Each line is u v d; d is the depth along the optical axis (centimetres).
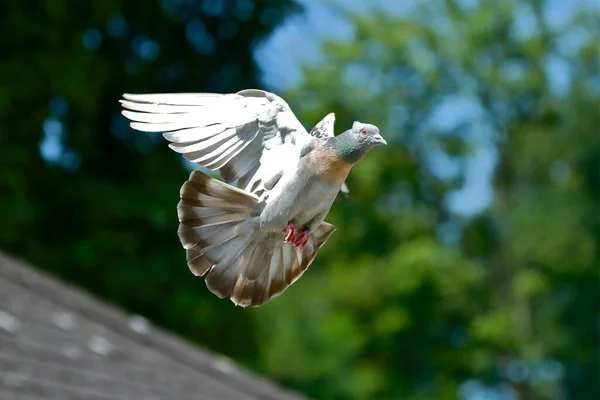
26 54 1692
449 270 2580
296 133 558
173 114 545
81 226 1767
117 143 1892
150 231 1812
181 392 927
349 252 2697
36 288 1004
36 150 1742
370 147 545
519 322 2830
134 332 1022
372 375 2564
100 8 1742
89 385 841
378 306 2606
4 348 840
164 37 1938
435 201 2883
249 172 558
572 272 2872
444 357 2616
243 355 1867
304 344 2580
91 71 1728
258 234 548
